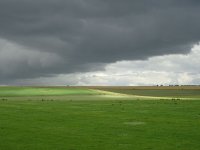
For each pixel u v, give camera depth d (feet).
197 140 111.14
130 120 158.51
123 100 339.16
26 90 522.47
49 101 307.99
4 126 136.98
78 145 103.35
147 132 125.90
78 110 204.33
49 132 124.77
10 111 193.57
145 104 261.65
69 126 139.64
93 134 121.39
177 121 155.22
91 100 337.93
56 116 171.73
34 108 214.69
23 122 149.38
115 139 112.68
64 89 563.89
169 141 109.60
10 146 100.89
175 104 260.21
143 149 98.58
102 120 158.30
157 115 178.91
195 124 145.89
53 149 97.96
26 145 102.53
